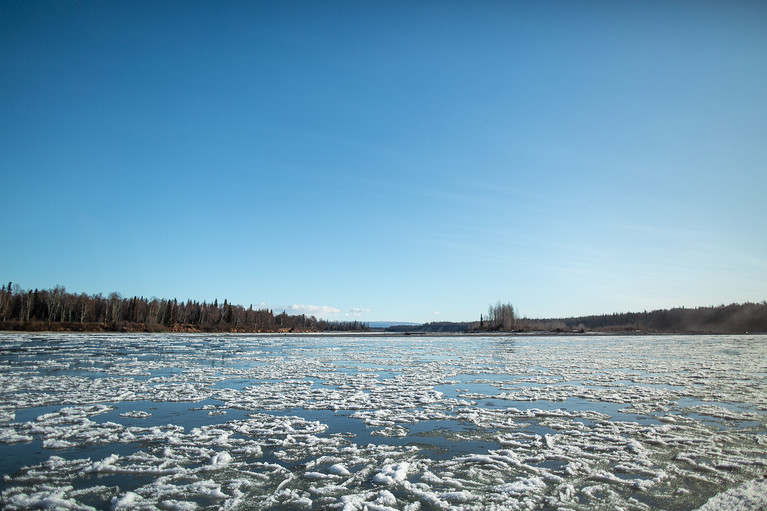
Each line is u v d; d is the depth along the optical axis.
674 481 6.88
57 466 7.59
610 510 5.84
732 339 56.16
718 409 12.00
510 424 10.55
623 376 18.80
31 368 21.14
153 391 14.91
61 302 90.00
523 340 55.75
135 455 8.16
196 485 6.73
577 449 8.49
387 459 8.00
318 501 6.21
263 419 11.00
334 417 11.30
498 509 5.88
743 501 6.05
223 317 111.75
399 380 17.77
